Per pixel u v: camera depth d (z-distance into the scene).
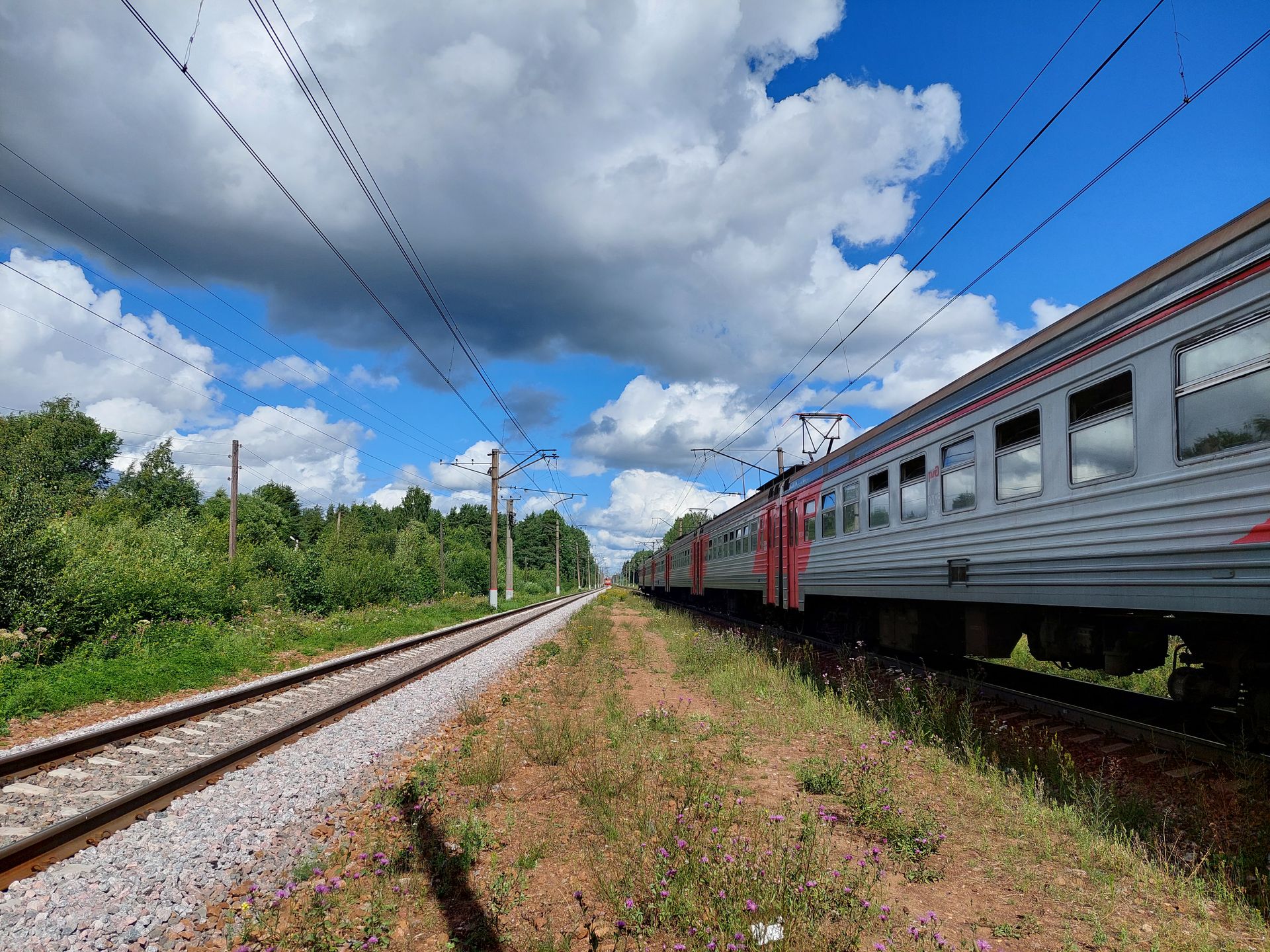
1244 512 5.15
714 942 3.37
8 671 11.23
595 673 13.18
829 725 8.43
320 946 3.63
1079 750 6.88
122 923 3.91
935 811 5.65
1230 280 5.33
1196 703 6.57
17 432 48.50
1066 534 7.15
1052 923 3.92
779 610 20.77
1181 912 4.00
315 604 27.62
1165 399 5.92
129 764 7.21
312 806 5.97
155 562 18.80
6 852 4.44
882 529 11.63
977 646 9.88
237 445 32.31
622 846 4.89
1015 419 8.09
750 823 5.30
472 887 4.47
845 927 3.78
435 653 17.59
